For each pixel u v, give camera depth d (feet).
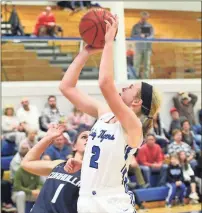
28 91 28.22
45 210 8.77
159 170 26.81
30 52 29.14
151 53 31.27
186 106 31.27
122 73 29.50
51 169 9.50
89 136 8.20
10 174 23.31
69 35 35.14
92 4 37.04
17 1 38.65
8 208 22.85
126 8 42.93
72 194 8.72
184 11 46.88
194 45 32.71
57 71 29.76
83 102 8.87
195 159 28.14
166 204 26.45
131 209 8.05
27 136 24.31
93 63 29.86
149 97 8.09
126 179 8.32
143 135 8.35
